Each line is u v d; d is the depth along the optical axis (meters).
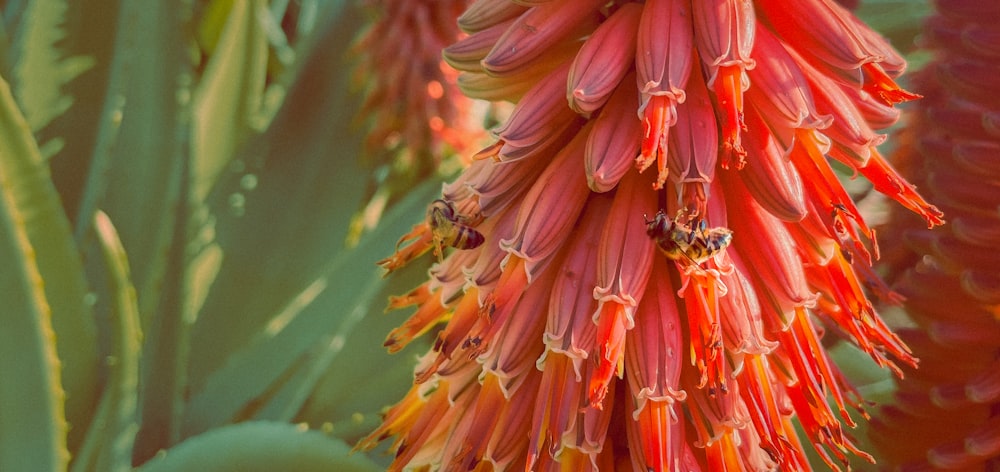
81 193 0.62
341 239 0.61
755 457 0.33
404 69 0.55
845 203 0.31
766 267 0.32
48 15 0.61
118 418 0.48
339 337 0.56
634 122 0.32
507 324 0.33
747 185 0.31
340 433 0.52
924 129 0.41
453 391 0.34
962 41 0.37
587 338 0.32
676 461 0.32
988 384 0.37
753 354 0.32
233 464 0.42
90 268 0.59
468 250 0.34
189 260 0.55
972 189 0.37
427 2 0.55
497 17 0.33
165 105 0.60
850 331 0.33
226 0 0.74
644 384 0.32
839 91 0.31
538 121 0.32
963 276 0.37
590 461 0.33
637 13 0.32
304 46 0.60
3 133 0.47
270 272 0.60
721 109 0.31
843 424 0.41
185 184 0.54
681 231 0.31
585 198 0.32
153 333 0.53
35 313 0.44
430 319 0.35
